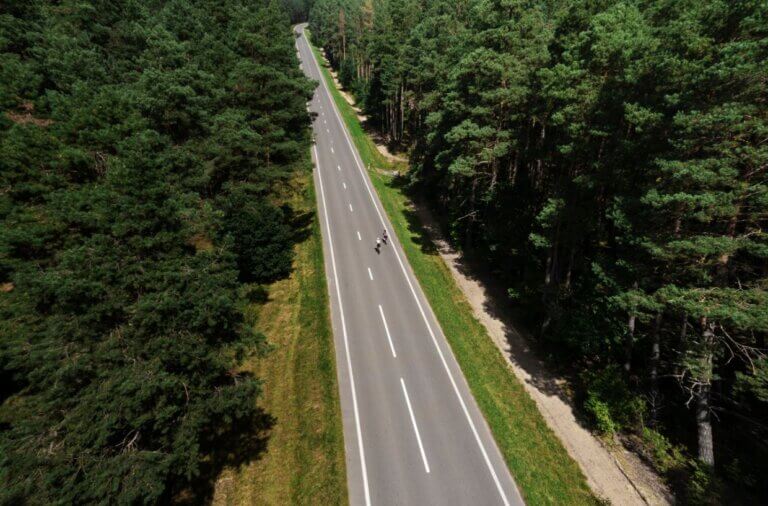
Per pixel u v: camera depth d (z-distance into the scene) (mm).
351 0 92000
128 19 33375
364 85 66875
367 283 26312
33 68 23250
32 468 8969
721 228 13367
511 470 14578
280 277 27234
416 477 14164
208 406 12086
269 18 27656
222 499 13906
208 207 15758
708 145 12305
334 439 15508
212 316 11750
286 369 19672
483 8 23844
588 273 20250
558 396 18594
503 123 25969
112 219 11672
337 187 40844
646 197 12984
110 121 19266
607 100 15742
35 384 10781
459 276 28172
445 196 35938
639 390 18219
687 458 15375
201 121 22844
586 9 19062
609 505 13656
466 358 20125
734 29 12125
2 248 15258
